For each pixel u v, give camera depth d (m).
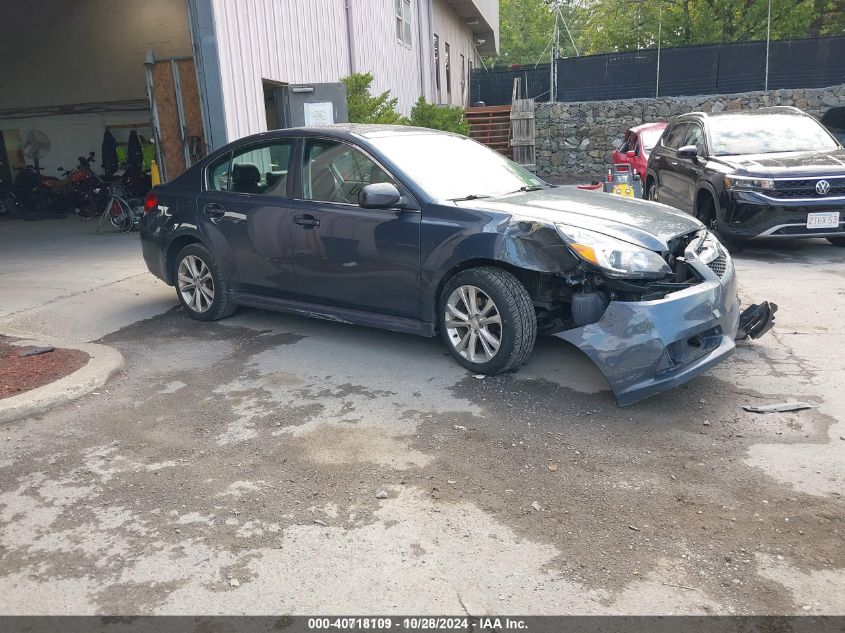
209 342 6.12
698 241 4.89
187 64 12.01
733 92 22.72
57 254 10.76
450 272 5.10
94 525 3.37
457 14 28.83
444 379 5.04
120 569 3.03
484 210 4.90
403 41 19.81
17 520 3.43
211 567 3.02
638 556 3.03
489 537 3.19
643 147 14.85
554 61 24.00
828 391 4.64
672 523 3.26
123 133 18.17
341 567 3.00
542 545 3.12
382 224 5.25
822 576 2.86
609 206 5.20
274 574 2.97
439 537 3.20
